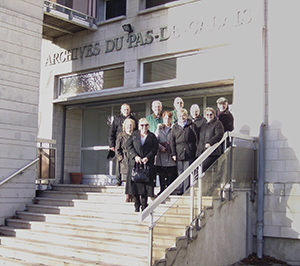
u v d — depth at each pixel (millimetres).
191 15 11477
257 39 10328
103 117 14055
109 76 13156
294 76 9812
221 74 10828
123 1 13281
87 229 8930
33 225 9969
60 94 14219
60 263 8062
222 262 8727
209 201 8445
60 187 12023
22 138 11250
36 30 11680
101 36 13164
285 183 9641
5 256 9078
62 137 14203
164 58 12008
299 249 9367
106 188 11000
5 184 10836
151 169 8812
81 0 13133
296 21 9914
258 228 9703
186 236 7777
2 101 10891
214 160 8945
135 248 7871
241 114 10359
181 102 9750
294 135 9672
